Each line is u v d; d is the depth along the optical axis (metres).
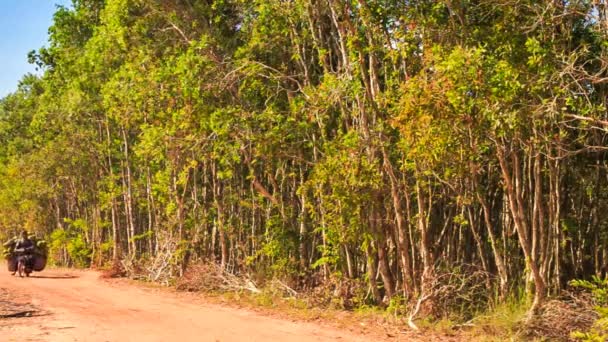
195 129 18.39
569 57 10.09
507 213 13.91
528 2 11.02
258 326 12.02
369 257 14.38
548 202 13.81
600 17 10.52
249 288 17.62
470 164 12.05
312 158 17.50
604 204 14.37
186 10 19.23
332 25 15.93
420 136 10.82
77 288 19.16
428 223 13.43
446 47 11.49
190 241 21.42
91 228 34.06
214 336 10.82
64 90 28.62
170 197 22.44
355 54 13.91
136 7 19.89
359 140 13.76
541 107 9.94
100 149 28.36
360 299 14.50
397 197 13.56
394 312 13.19
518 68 10.41
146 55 20.12
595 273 14.18
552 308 11.23
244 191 20.91
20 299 15.72
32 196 35.56
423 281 12.90
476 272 12.98
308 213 18.33
